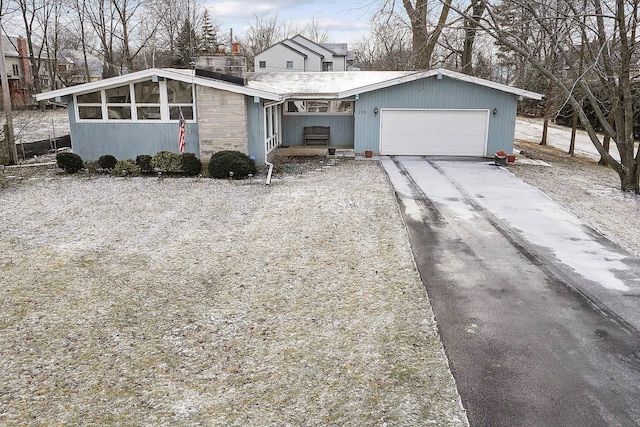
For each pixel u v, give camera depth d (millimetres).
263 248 8812
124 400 4645
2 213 10898
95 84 15750
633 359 5379
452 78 18234
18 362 5242
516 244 9188
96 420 4363
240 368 5188
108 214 10898
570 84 16156
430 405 4598
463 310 6516
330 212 11102
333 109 20484
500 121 18547
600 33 13359
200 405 4586
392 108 18719
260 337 5812
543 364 5273
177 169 15258
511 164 17891
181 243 9039
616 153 24125
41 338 5738
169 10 43812
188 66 43438
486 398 4699
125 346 5590
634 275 7750
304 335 5863
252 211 11172
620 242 9336
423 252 8695
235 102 15695
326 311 6477
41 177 15000
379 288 7184
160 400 4652
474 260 8336
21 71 49750
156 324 6102
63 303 6633
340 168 16656
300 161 18047
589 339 5801
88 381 4930
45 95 15953
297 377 5035
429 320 6230
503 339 5781
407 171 16141
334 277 7578
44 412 4453
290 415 4461
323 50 56312
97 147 16484
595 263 8250
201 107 15812
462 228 10133
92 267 7887
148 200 12148
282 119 20578
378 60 50750
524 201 12422
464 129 18766
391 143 19094
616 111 13969
